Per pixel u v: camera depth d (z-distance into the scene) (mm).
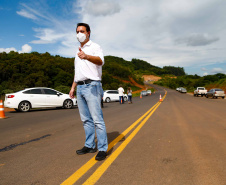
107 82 76125
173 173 2354
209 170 2434
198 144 3697
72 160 2889
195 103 16031
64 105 13016
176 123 6250
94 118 2926
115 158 2934
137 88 100500
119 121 6953
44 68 54125
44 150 3479
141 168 2521
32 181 2188
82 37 2799
